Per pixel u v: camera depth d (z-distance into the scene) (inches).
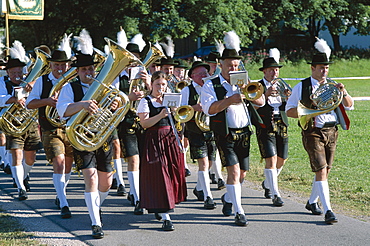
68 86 221.8
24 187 296.0
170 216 253.3
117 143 299.4
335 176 325.1
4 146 368.8
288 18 1302.9
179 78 342.0
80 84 222.8
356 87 988.6
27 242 210.5
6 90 299.9
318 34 1497.3
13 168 294.2
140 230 230.2
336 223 233.1
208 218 248.8
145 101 225.0
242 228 230.5
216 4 1063.6
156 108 224.4
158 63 295.3
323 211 254.8
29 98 253.6
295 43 1455.5
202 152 271.0
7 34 539.2
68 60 250.7
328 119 239.3
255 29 1286.9
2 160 376.2
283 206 266.1
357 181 310.3
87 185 223.0
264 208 263.4
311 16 1354.6
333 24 1380.4
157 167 222.2
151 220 247.4
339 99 233.3
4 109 289.4
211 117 235.9
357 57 1325.0
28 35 1529.3
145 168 224.1
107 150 229.1
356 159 379.2
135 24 1031.0
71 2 1046.4
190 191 311.1
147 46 302.7
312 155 238.4
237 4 1119.6
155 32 1034.7
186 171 353.7
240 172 246.1
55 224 240.2
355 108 684.7
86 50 221.6
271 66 266.4
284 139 273.3
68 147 262.8
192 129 273.4
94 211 221.6
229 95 233.1
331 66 1267.2
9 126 289.3
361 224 231.1
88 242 212.8
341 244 205.3
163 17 1044.5
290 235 218.2
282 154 275.0
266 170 268.5
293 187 304.3
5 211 263.9
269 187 269.7
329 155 244.5
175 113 215.0
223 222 241.1
